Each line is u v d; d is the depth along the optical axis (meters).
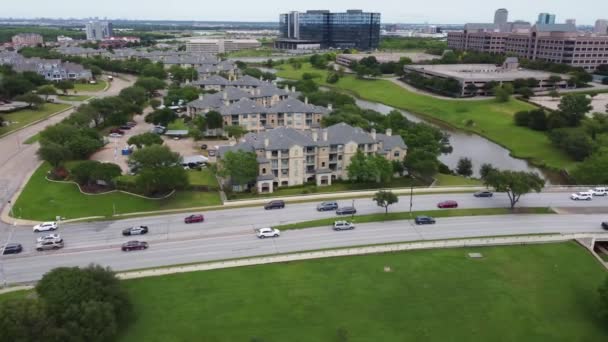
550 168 198.62
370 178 154.12
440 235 121.31
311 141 159.88
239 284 99.38
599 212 136.25
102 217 130.88
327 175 159.50
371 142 164.25
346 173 163.88
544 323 91.06
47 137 175.00
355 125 198.50
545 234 121.31
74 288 82.81
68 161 171.88
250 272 103.69
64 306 80.31
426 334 87.44
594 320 92.38
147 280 100.12
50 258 109.81
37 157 174.88
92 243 116.94
